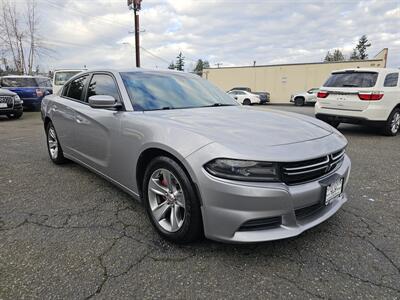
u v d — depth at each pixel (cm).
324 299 182
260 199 194
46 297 181
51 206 309
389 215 293
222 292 187
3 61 2723
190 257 222
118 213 294
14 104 1081
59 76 1404
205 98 346
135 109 288
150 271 206
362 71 712
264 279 199
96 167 342
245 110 319
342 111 728
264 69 3184
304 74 2969
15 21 2669
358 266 213
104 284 193
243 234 202
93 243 240
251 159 195
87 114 338
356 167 465
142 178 271
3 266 209
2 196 335
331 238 250
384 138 723
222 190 198
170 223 243
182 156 215
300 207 208
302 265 214
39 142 663
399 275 203
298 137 230
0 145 627
